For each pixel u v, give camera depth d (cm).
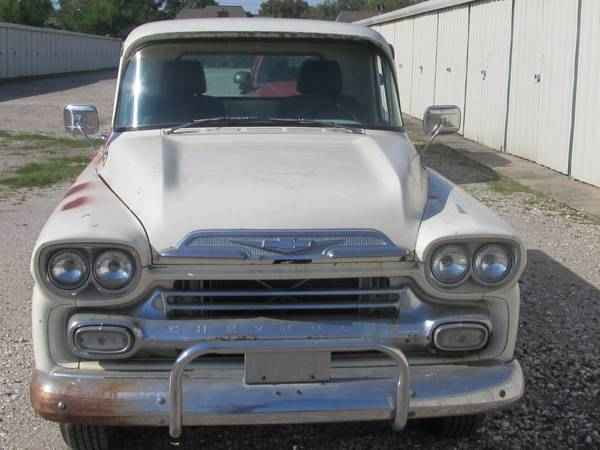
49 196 1042
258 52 474
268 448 397
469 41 1714
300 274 328
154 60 472
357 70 482
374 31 506
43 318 327
